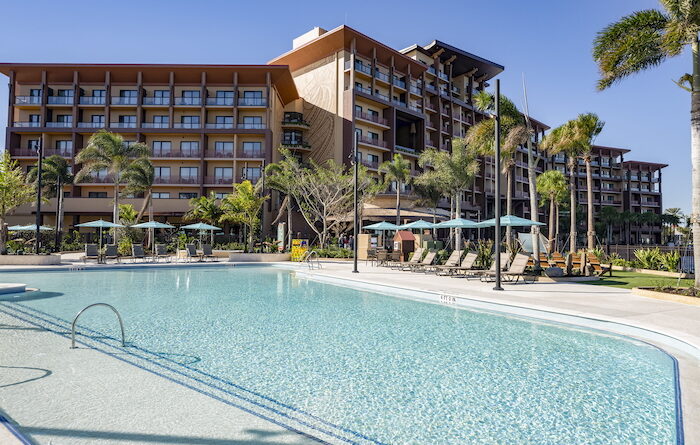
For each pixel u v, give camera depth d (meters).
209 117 46.94
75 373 5.08
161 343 6.72
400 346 6.76
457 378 5.26
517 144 20.39
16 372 5.09
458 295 10.95
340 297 12.15
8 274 18.03
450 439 3.65
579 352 6.45
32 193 26.58
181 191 46.12
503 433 3.78
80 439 3.39
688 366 5.57
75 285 14.50
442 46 59.47
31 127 44.34
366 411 4.21
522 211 71.25
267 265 24.52
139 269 21.34
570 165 33.59
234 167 44.75
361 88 49.75
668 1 11.43
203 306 10.41
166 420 3.80
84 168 32.94
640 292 11.01
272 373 5.33
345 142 47.03
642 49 12.62
